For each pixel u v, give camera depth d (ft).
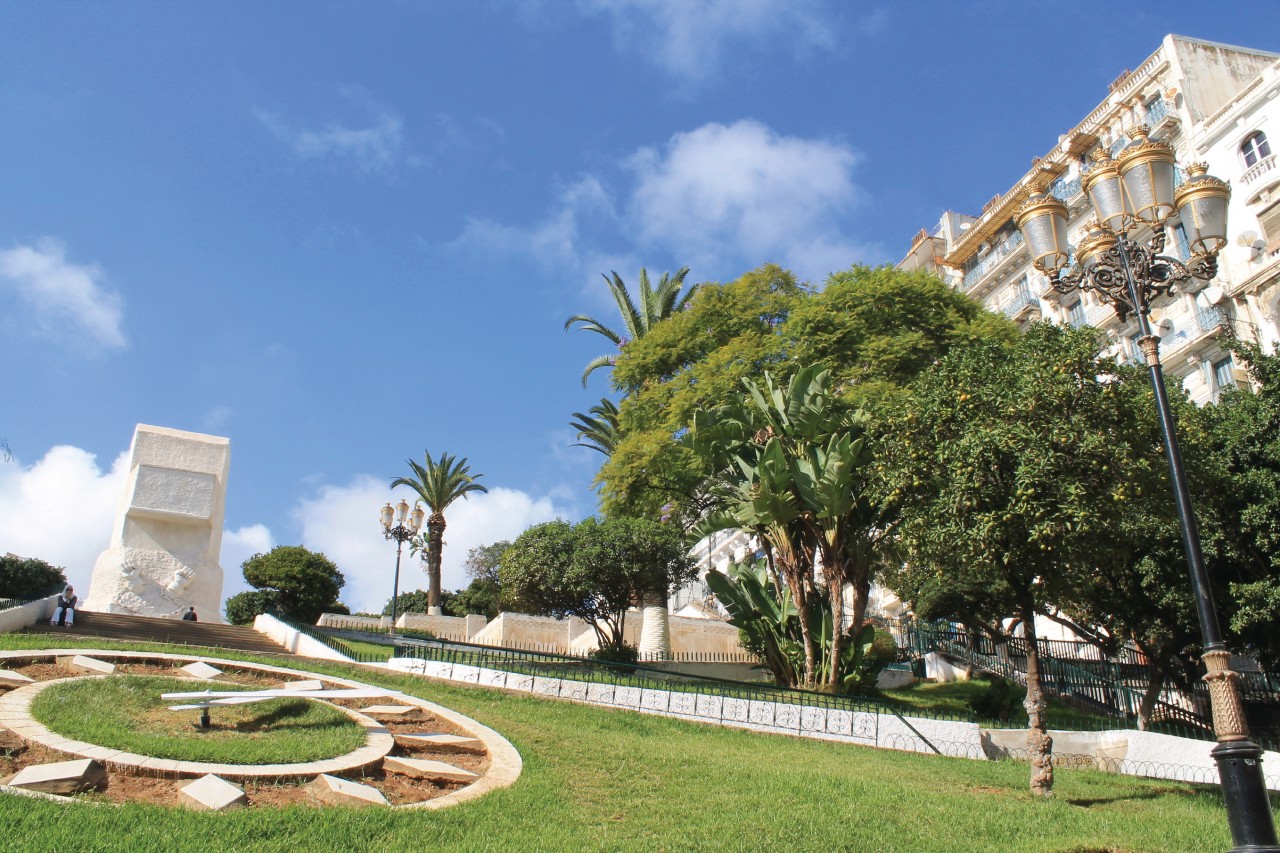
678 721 56.29
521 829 29.37
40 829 23.70
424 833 27.61
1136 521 47.11
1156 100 124.26
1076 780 46.29
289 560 152.46
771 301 100.17
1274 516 57.47
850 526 70.90
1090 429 41.63
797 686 70.13
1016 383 43.16
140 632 72.13
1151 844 31.35
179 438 116.57
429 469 165.27
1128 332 119.55
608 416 135.13
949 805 36.63
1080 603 70.13
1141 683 80.59
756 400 73.20
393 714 45.01
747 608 74.54
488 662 67.62
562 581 88.48
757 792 37.40
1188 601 62.23
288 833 26.07
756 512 69.41
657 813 33.24
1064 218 38.04
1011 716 67.05
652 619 92.02
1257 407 61.26
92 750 31.37
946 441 43.45
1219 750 25.36
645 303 135.95
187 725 37.83
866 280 88.58
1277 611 57.36
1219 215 33.12
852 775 42.75
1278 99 104.68
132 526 108.27
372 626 132.26
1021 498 40.50
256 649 72.69
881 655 100.17
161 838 24.14
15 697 37.63
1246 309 103.45
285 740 36.14
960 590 87.86
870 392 75.92
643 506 99.96
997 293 152.05
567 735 46.03
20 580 129.70
